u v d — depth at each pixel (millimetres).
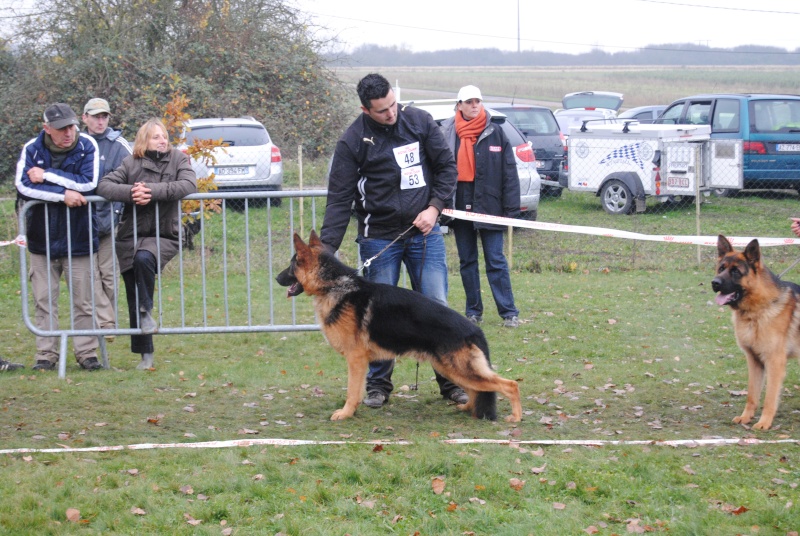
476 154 7465
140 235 6305
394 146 5137
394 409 5363
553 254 11617
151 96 19406
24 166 6133
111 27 20531
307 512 3652
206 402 5488
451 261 11148
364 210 5316
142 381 5953
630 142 14234
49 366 6406
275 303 8883
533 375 6148
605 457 4348
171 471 4062
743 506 3717
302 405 5438
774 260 11047
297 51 22453
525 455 4344
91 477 3959
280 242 11727
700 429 4941
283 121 21109
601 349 6930
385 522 3561
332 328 5082
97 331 6234
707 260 11148
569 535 3459
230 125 13906
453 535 3449
